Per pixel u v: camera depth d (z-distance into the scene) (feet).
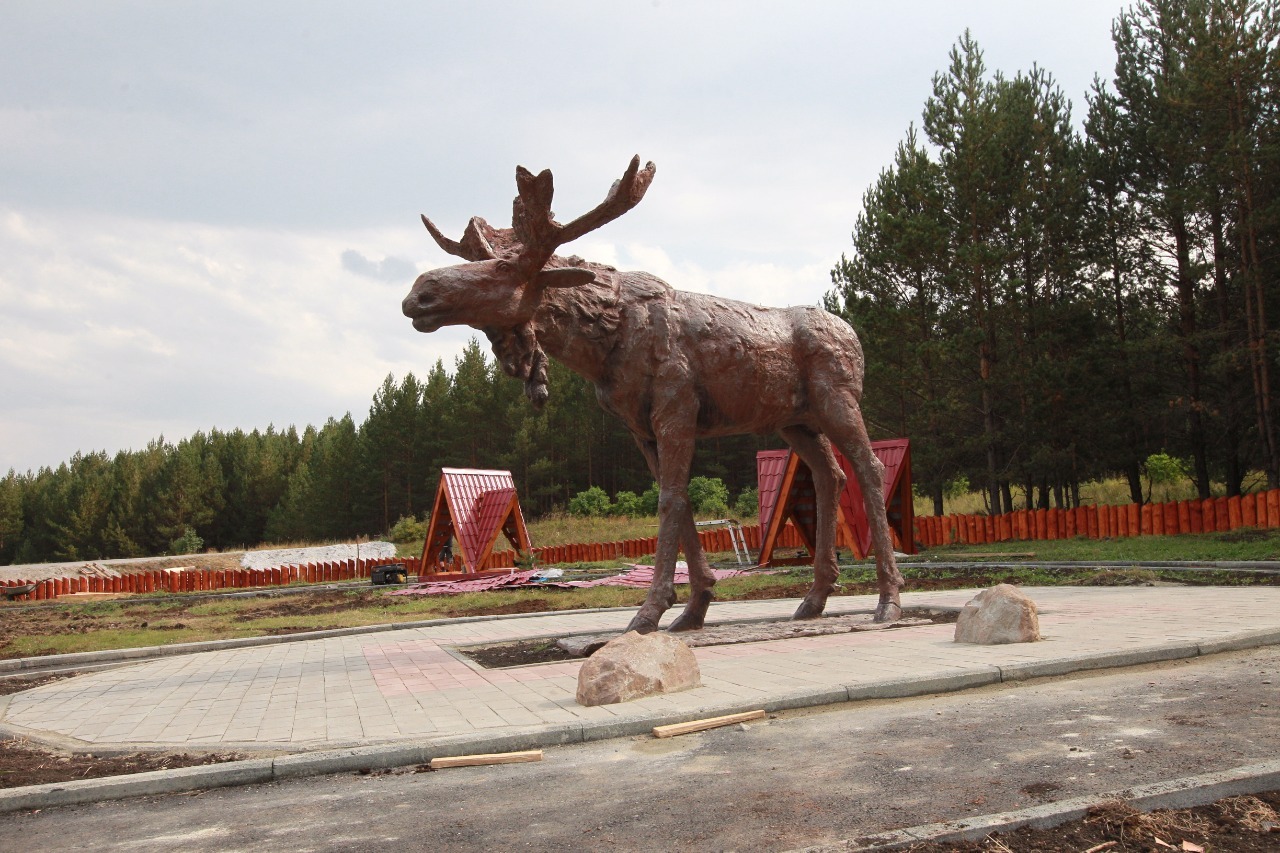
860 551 57.16
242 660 30.45
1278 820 9.91
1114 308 75.31
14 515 240.12
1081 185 73.20
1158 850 9.29
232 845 11.16
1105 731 13.53
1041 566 49.29
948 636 23.63
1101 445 71.05
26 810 13.24
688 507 27.30
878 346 78.23
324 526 180.04
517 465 153.38
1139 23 71.67
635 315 25.91
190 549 168.25
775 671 19.42
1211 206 63.10
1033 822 9.98
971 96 76.13
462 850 10.44
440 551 74.02
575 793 12.30
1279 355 59.98
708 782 12.34
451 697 19.34
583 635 28.68
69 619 57.00
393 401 173.78
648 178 24.72
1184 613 25.27
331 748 15.02
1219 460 75.20
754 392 27.09
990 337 74.49
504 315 24.26
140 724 18.90
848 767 12.58
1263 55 59.67
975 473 78.43
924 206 77.25
